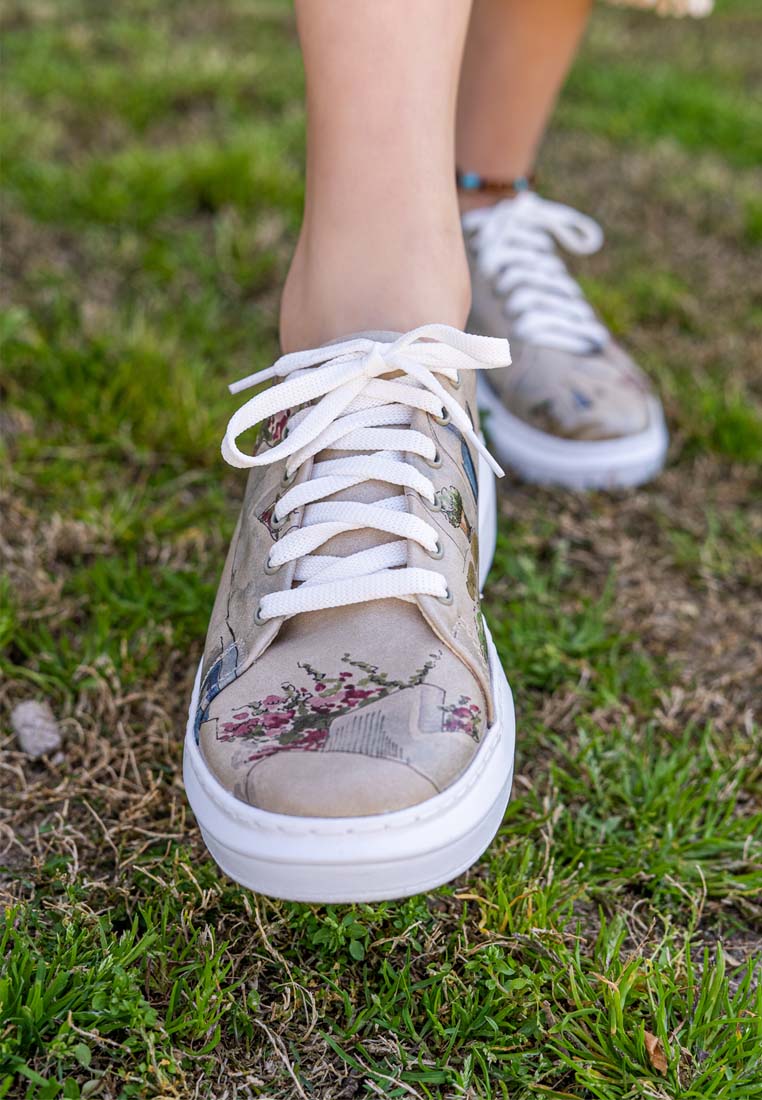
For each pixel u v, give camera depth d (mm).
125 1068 580
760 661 786
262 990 615
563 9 907
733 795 701
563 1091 590
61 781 698
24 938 612
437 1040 601
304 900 583
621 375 925
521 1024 606
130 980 593
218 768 591
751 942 649
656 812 692
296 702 600
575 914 653
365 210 664
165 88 1604
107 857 661
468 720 596
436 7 657
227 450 635
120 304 1084
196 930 626
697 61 2021
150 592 783
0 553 809
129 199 1260
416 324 664
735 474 927
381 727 587
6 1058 572
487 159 960
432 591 613
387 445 646
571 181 1483
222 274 1152
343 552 631
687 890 663
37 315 1036
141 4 2059
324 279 670
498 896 636
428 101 663
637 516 894
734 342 1096
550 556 859
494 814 604
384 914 632
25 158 1334
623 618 813
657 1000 608
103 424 901
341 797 570
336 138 662
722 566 847
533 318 925
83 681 737
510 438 917
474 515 667
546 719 743
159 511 845
